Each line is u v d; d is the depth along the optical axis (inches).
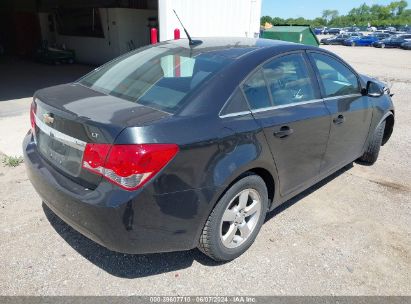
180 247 97.9
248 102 108.0
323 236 128.8
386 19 4810.5
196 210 94.8
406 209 151.0
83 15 617.0
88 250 114.4
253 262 113.4
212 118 97.5
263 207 118.6
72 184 93.7
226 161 98.2
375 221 140.6
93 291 98.7
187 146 90.0
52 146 101.7
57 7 655.1
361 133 168.2
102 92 111.6
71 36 652.1
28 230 122.6
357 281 108.0
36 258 109.7
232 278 106.3
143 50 134.9
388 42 1696.6
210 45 127.6
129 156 83.3
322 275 109.5
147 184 85.7
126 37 581.3
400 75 637.3
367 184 172.4
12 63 610.2
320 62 141.4
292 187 131.0
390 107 188.7
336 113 141.1
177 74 109.7
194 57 116.9
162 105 98.2
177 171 89.2
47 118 100.2
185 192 91.6
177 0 291.9
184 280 104.5
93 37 613.9
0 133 218.7
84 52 640.4
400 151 220.7
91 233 91.2
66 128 93.7
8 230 122.1
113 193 85.0
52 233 121.6
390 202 156.3
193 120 94.0
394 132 260.5
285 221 136.7
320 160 141.2
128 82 112.7
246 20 376.8
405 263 117.4
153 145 85.1
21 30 680.4
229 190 102.6
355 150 169.9
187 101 97.6
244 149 102.7
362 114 162.1
